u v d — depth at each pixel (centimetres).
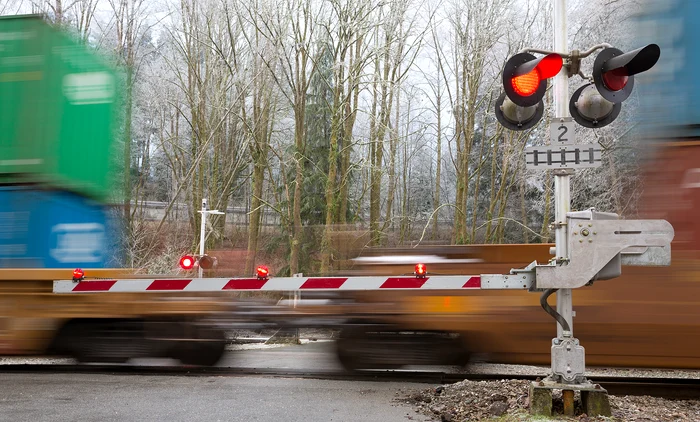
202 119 2733
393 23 2345
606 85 510
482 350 702
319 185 2770
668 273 627
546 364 683
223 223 2772
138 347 769
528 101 515
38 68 761
